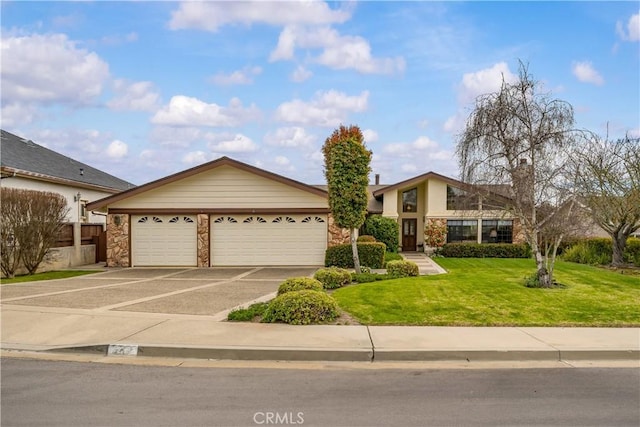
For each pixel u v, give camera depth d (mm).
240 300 9805
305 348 6000
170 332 6805
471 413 4211
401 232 27203
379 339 6441
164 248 18016
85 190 24047
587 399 4559
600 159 15039
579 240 18156
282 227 17891
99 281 13492
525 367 5613
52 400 4520
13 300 9648
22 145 22719
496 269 14984
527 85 16453
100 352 6191
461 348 6008
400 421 4035
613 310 8094
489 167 10898
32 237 15039
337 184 13484
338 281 11484
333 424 3977
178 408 4316
